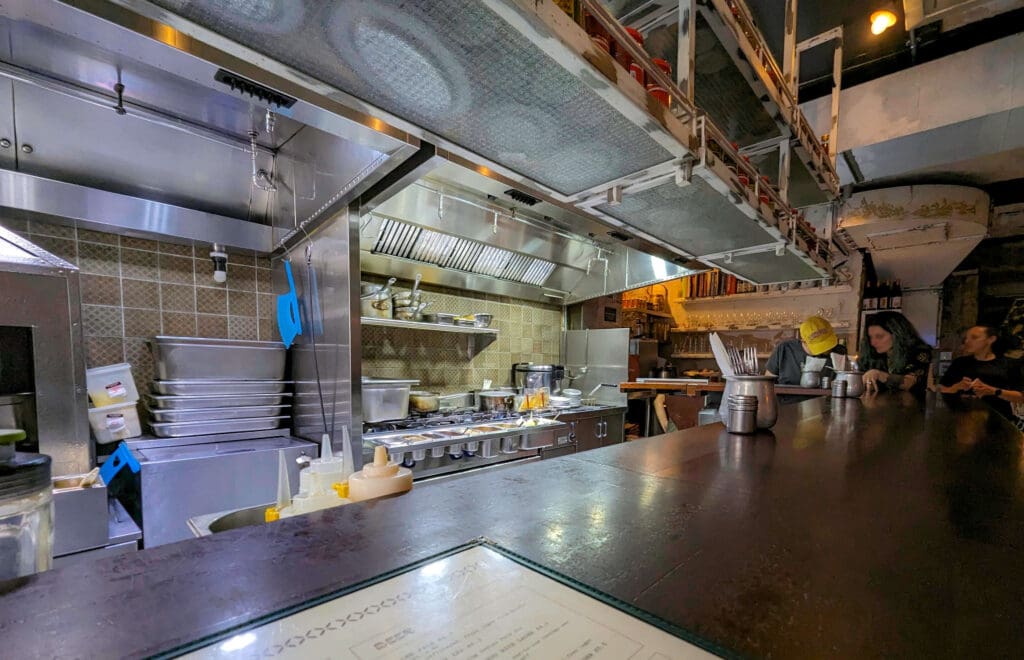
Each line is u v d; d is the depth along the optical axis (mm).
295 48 831
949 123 2254
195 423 1885
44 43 1456
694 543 570
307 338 2193
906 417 1766
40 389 1317
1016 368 3020
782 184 1994
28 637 353
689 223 1843
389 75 919
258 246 2223
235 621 380
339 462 1028
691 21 1242
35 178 1608
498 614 399
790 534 605
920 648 358
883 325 3209
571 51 826
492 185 2402
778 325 4656
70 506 1304
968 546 571
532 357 3984
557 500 741
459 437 2371
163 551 522
